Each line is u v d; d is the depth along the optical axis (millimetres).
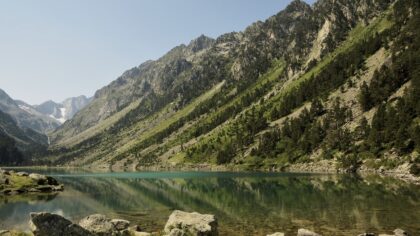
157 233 36750
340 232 42812
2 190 92062
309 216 53875
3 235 25953
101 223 31500
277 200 72562
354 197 72188
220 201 73812
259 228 46438
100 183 132000
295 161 192750
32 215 25438
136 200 78938
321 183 105000
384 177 116250
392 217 51062
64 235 25703
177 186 112500
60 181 145625
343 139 176250
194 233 33812
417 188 84438
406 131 139375
